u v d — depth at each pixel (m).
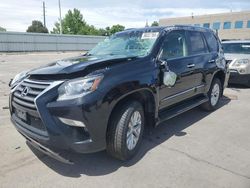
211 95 5.91
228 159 3.69
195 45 5.22
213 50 5.90
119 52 4.45
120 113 3.31
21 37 33.28
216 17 61.50
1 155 3.71
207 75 5.46
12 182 3.08
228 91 8.54
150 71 3.75
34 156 3.69
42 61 20.03
